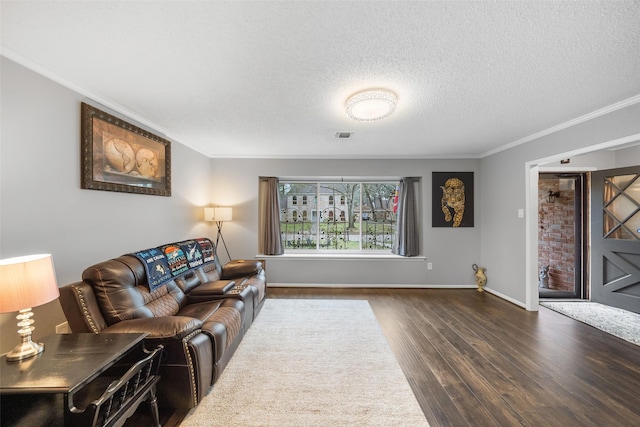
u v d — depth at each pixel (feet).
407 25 4.51
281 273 14.87
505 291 12.77
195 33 4.75
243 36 4.83
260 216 15.29
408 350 7.97
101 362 4.14
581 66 5.77
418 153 14.23
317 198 16.03
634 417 5.35
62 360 4.19
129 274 6.66
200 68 5.95
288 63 5.73
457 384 6.37
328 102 7.73
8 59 5.33
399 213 15.39
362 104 7.11
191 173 12.71
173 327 5.40
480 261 14.73
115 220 8.09
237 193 14.84
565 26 4.50
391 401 5.79
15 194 5.49
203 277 10.22
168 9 4.16
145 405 5.52
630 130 7.54
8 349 5.36
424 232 14.87
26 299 4.15
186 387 5.36
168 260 8.49
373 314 10.82
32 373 3.86
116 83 6.65
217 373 6.22
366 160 14.92
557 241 14.52
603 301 12.09
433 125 9.68
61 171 6.40
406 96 7.25
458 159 14.82
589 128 8.70
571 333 9.14
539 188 15.25
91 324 5.42
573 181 13.73
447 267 14.79
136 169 8.79
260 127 10.01
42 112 5.97
